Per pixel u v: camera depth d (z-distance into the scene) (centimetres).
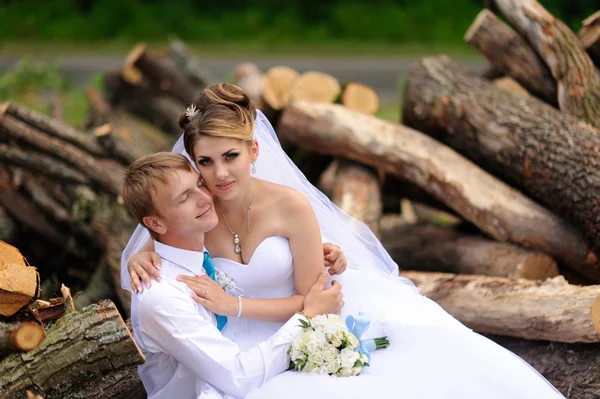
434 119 552
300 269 327
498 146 503
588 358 372
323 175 668
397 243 534
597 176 438
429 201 574
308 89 646
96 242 551
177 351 295
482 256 484
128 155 585
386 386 287
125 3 1709
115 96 828
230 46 1627
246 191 321
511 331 396
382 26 1683
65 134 565
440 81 561
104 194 558
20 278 299
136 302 299
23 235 581
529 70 557
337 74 1352
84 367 302
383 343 320
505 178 517
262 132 346
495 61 573
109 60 1427
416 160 518
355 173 548
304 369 298
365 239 372
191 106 306
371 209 523
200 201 297
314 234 325
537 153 477
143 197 293
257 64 1438
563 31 530
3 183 570
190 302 297
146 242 330
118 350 300
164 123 819
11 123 540
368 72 1370
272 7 1788
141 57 803
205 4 1773
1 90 952
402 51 1567
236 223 323
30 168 550
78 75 1276
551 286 396
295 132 565
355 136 540
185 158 300
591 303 370
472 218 490
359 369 298
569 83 517
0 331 297
